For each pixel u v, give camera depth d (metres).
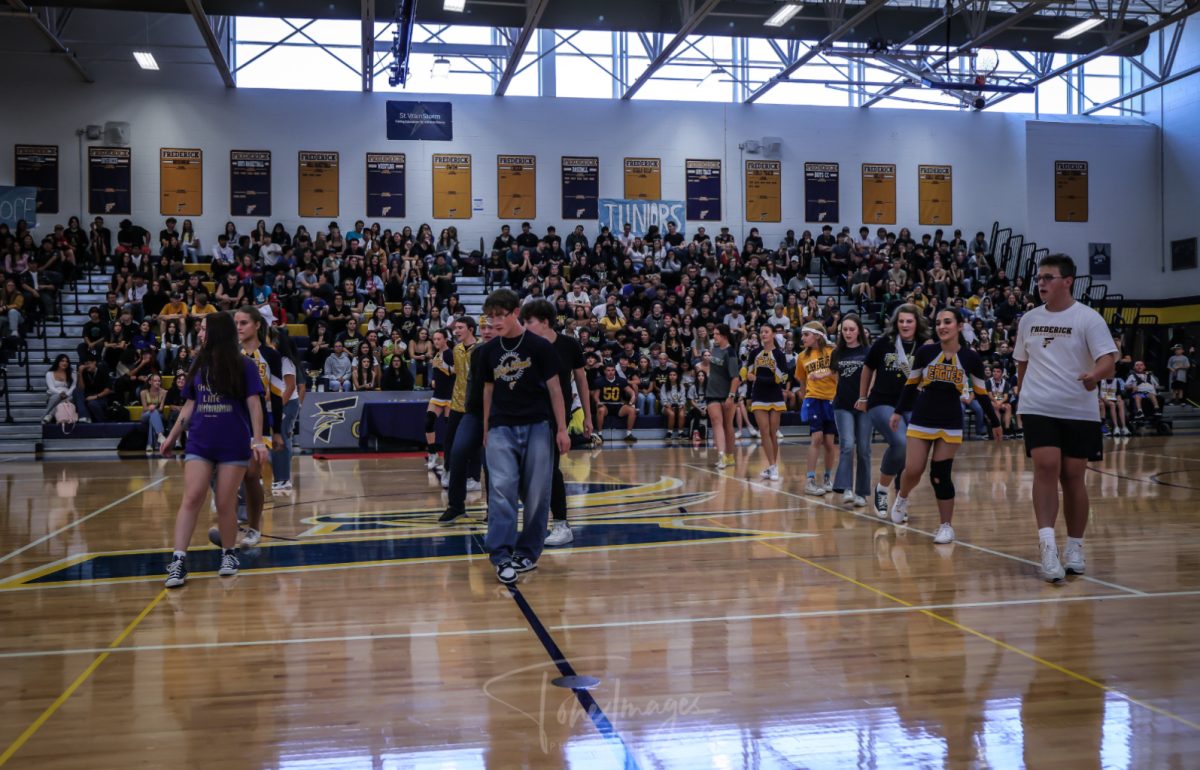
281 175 21.73
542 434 5.40
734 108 23.66
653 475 10.99
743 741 2.90
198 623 4.39
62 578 5.44
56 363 16.02
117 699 3.33
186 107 21.36
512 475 5.34
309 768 2.72
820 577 5.27
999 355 18.92
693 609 4.55
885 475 7.54
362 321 18.48
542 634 4.12
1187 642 3.94
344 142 22.00
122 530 7.23
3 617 4.52
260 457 5.46
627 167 23.17
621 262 21.28
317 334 17.45
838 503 8.37
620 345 18.09
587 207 22.98
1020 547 6.19
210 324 5.38
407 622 4.35
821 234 23.88
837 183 24.08
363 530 7.07
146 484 10.57
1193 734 2.94
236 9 17.62
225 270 19.25
